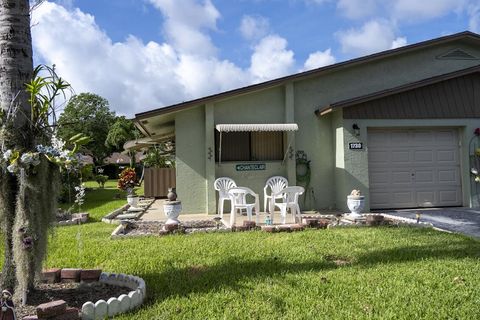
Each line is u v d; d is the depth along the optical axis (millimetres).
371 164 12320
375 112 11977
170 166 24297
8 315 3396
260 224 9484
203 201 12195
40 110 4430
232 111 12359
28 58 4492
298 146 12633
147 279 5234
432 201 12516
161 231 8469
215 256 6387
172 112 11602
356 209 10031
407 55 13352
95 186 32000
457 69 13570
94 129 43281
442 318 3885
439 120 12211
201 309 4148
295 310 4098
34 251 4262
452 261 5840
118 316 3990
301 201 12516
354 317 3910
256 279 5113
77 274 5043
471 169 12391
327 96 12828
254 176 12453
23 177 4133
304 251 6578
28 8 4547
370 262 5863
